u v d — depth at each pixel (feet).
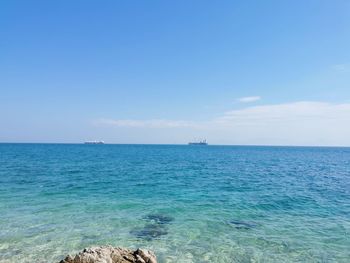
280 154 453.99
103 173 143.43
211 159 290.76
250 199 81.51
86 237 47.26
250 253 42.11
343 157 369.91
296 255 41.60
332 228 54.08
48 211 63.26
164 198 81.10
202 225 55.31
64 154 323.57
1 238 45.88
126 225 54.29
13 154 299.38
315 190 100.12
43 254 40.14
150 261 32.81
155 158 292.61
